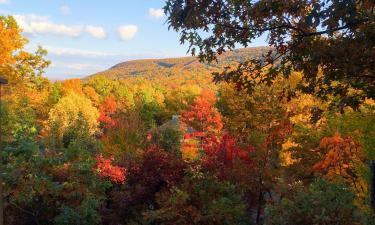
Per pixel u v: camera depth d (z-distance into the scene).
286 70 6.70
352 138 14.66
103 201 16.64
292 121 21.80
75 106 46.47
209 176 15.06
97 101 79.62
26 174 13.87
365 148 11.36
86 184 15.07
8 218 14.13
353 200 11.02
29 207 14.34
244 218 15.35
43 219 14.59
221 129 32.31
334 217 10.08
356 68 5.54
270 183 17.80
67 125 41.09
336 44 5.96
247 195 18.16
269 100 20.80
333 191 10.66
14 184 13.22
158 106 81.31
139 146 24.73
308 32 6.47
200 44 6.84
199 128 32.34
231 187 14.91
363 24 5.71
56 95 68.50
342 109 6.02
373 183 10.57
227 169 17.59
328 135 19.20
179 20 6.55
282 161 20.64
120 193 16.80
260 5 6.29
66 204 14.26
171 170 16.67
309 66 6.45
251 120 23.05
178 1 6.46
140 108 69.69
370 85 5.99
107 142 24.92
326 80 5.98
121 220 17.17
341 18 5.68
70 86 77.62
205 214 13.91
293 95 7.18
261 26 6.68
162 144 23.78
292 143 21.36
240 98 26.73
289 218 10.61
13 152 13.80
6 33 26.27
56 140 34.88
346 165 16.22
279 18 6.56
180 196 13.80
